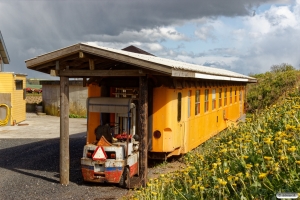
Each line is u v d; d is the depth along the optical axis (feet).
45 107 99.14
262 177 13.00
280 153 14.85
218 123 53.11
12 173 33.09
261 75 106.32
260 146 16.93
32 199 24.99
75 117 90.12
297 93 34.94
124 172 27.43
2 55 83.35
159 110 32.99
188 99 37.88
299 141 16.29
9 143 52.06
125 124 30.78
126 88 33.09
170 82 32.76
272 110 27.73
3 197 25.62
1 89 74.43
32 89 130.21
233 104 66.23
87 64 30.96
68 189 27.35
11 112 75.20
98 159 27.07
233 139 23.73
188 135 37.58
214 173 16.37
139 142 27.91
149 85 32.94
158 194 18.04
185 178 18.20
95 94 33.99
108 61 29.76
